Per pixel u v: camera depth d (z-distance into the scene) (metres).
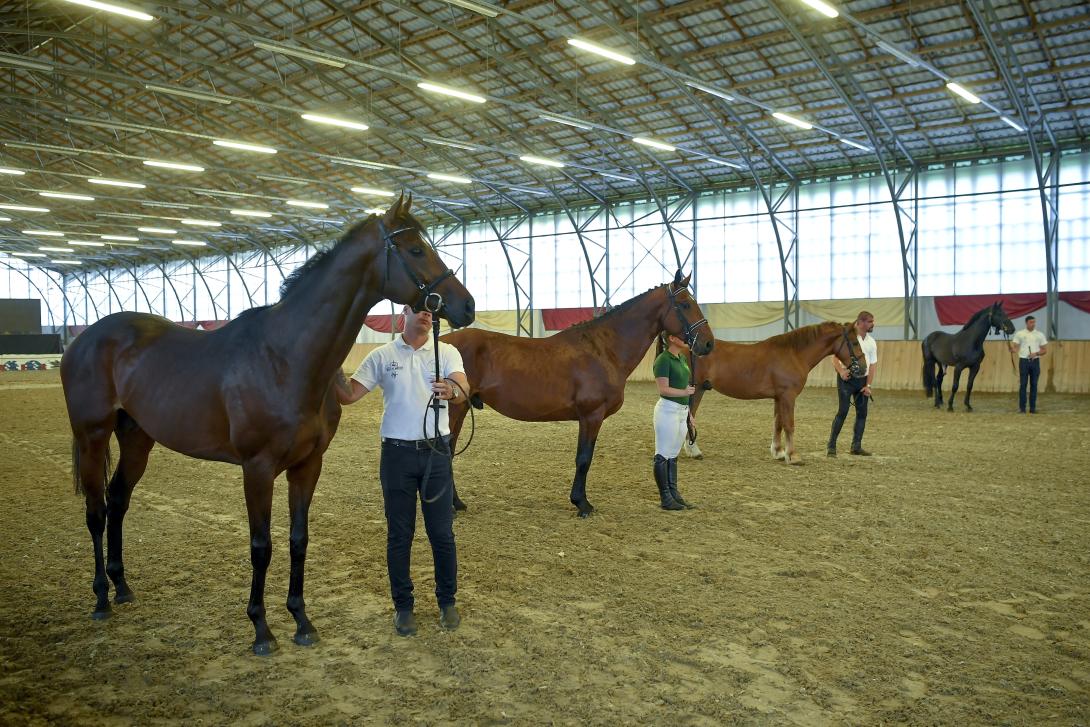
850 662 3.51
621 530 6.02
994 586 4.61
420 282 3.69
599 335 6.65
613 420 14.24
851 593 4.48
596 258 27.91
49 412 16.02
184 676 3.42
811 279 23.52
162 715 3.06
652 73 18.92
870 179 22.38
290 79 21.08
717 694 3.19
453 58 19.25
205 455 3.89
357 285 3.67
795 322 23.66
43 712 3.08
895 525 6.12
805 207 23.58
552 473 8.68
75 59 20.62
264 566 3.66
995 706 3.09
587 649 3.67
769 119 20.64
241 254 39.84
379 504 7.07
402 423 3.87
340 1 17.28
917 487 7.67
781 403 9.21
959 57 16.64
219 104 22.89
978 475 8.31
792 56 17.59
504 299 30.38
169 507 6.93
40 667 3.51
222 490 7.69
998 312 14.79
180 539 5.81
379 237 3.68
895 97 18.45
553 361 6.46
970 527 6.03
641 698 3.16
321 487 7.90
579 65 19.02
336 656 3.64
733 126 21.36
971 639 3.79
